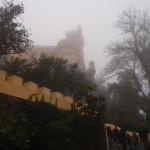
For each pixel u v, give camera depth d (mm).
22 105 13602
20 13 19188
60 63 25484
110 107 37156
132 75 37031
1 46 18359
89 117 14516
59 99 17203
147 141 16562
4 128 8977
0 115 10320
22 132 9102
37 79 23422
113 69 37344
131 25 39469
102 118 14789
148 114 35406
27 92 14586
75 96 15516
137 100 36781
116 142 18875
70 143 11477
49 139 10109
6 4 19031
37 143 9281
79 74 26453
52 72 24906
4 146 8172
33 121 11930
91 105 14844
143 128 16844
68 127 12883
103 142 16984
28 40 19484
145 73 36344
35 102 14047
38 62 25203
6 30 18250
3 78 13328
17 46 18922
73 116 14273
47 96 16078
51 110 14273
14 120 10102
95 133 14375
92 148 14078
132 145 17766
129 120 35906
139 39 38469
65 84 24656
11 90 13508
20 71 23203
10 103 13102
